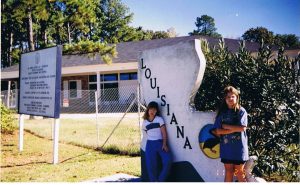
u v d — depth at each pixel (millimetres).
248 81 5727
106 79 27094
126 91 26297
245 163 4645
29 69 9734
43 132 12938
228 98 4375
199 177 5215
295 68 5691
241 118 4289
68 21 18250
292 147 5930
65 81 27531
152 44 27453
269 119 5527
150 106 5730
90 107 26172
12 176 6684
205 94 6230
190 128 5371
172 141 5660
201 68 5223
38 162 8086
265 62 5816
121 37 47844
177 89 5570
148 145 5738
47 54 9000
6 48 42781
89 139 11094
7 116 12375
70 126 14820
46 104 8719
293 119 5547
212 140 5039
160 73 5895
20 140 9703
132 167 7285
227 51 6328
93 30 42750
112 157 8508
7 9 17234
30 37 17922
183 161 5465
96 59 25750
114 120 17188
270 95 5516
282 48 5801
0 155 8805
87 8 18203
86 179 6395
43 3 16406
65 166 7605
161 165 5797
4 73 28094
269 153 5637
